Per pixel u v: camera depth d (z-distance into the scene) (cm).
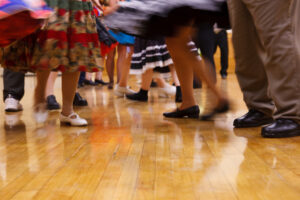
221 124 191
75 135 168
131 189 93
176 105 285
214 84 119
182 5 121
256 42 170
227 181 98
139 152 133
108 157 126
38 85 193
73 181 101
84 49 185
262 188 92
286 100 154
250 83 180
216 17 152
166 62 306
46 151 137
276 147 137
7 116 232
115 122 205
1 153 135
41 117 200
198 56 116
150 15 125
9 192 93
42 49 180
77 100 286
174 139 155
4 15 133
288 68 151
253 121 180
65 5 182
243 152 130
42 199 88
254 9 152
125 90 356
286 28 149
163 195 89
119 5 141
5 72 254
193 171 108
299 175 102
